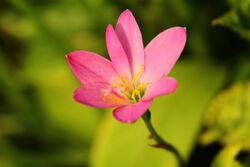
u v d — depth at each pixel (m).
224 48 0.49
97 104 0.36
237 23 0.42
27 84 0.53
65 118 0.52
